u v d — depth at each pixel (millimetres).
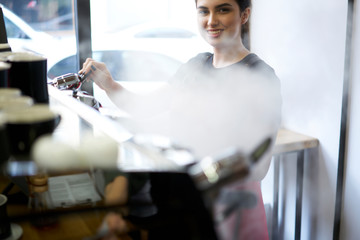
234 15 1717
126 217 785
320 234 2422
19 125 815
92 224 801
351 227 2256
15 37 2807
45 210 804
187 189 690
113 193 790
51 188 806
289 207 2594
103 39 2699
